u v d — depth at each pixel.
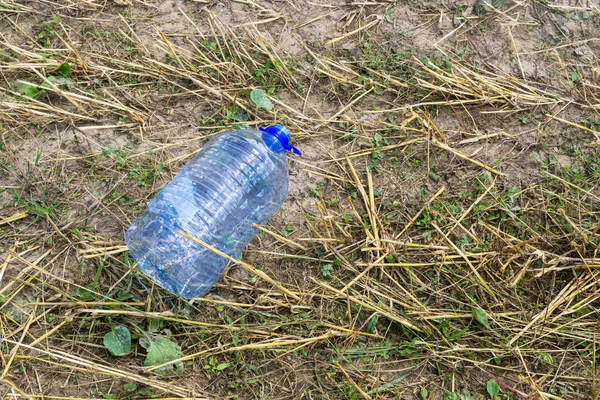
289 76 1.94
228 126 1.87
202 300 1.67
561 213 1.80
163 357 1.61
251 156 1.73
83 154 1.81
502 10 2.07
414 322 1.68
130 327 1.65
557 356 1.68
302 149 1.86
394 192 1.83
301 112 1.91
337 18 2.05
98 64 1.93
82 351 1.62
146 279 1.68
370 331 1.68
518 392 1.64
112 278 1.69
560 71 2.00
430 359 1.66
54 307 1.65
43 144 1.82
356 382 1.64
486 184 1.85
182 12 2.02
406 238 1.77
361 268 1.73
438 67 1.98
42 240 1.71
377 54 1.99
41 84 1.89
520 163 1.88
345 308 1.70
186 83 1.93
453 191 1.83
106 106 1.88
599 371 1.67
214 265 1.68
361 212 1.80
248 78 1.95
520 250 1.75
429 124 1.90
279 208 1.78
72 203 1.75
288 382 1.63
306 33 2.02
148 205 1.71
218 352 1.64
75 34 1.97
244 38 1.99
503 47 2.03
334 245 1.75
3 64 1.90
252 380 1.63
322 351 1.66
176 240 1.65
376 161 1.86
